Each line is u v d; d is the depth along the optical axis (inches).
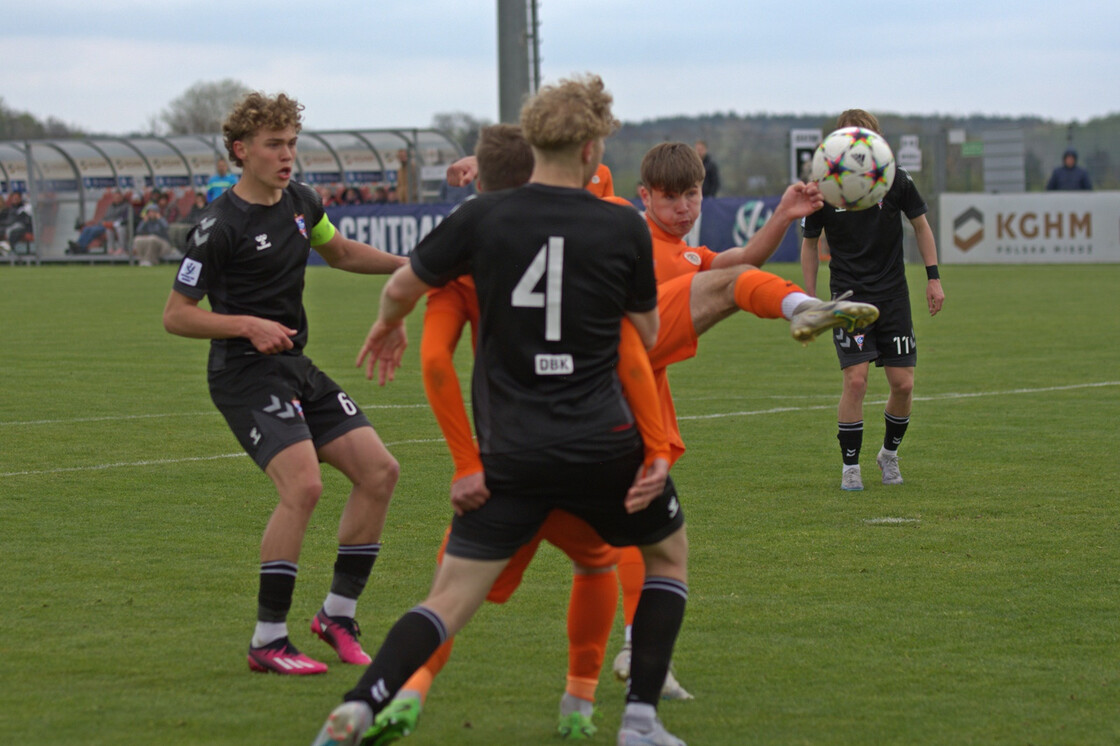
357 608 316.8
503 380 217.0
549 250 213.5
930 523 404.8
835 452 534.3
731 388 729.0
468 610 217.9
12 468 493.7
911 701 248.4
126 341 975.0
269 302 293.4
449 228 219.6
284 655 269.1
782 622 301.1
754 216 1716.3
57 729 231.5
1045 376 758.5
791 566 353.4
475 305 230.1
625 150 2539.4
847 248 469.1
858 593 325.7
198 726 234.4
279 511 274.4
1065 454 520.1
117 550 369.1
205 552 367.6
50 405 657.0
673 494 229.1
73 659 272.7
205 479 474.3
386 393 706.8
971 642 285.1
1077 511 418.3
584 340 215.6
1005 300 1262.3
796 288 239.9
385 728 203.0
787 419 619.8
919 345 921.5
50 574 342.3
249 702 248.8
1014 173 2090.3
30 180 2110.0
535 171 221.9
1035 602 316.2
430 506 432.1
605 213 218.1
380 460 287.6
